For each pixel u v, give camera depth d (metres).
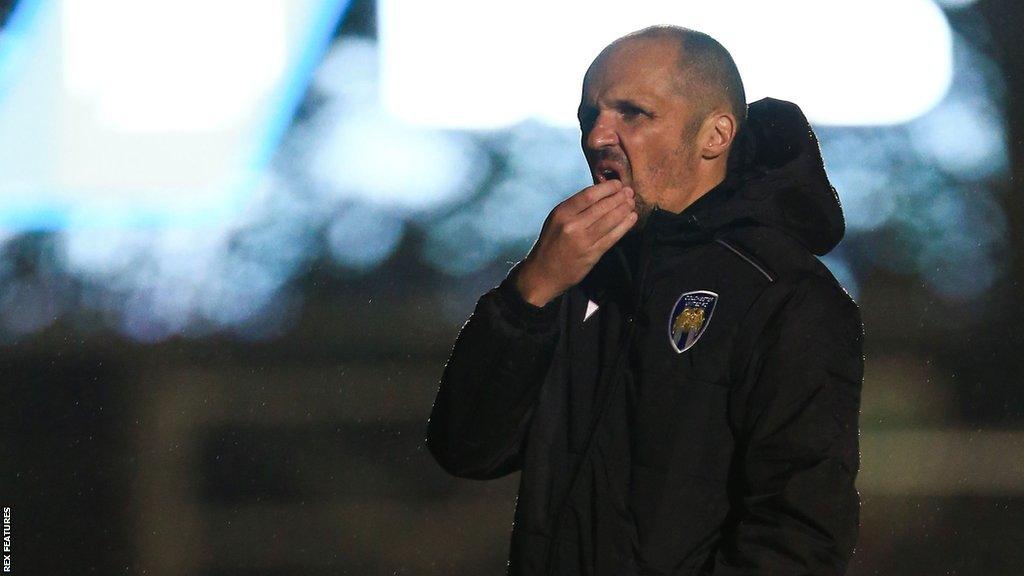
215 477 30.33
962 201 42.53
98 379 35.78
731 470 7.31
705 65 7.93
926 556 24.34
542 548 7.70
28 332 38.72
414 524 26.70
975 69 42.00
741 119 8.09
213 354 38.56
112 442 32.41
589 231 7.52
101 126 41.41
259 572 24.59
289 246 42.69
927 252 42.62
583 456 7.52
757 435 7.16
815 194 7.87
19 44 40.56
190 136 42.03
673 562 7.23
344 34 42.62
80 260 40.75
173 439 32.81
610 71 7.99
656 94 7.85
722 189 8.01
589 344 7.91
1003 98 42.03
